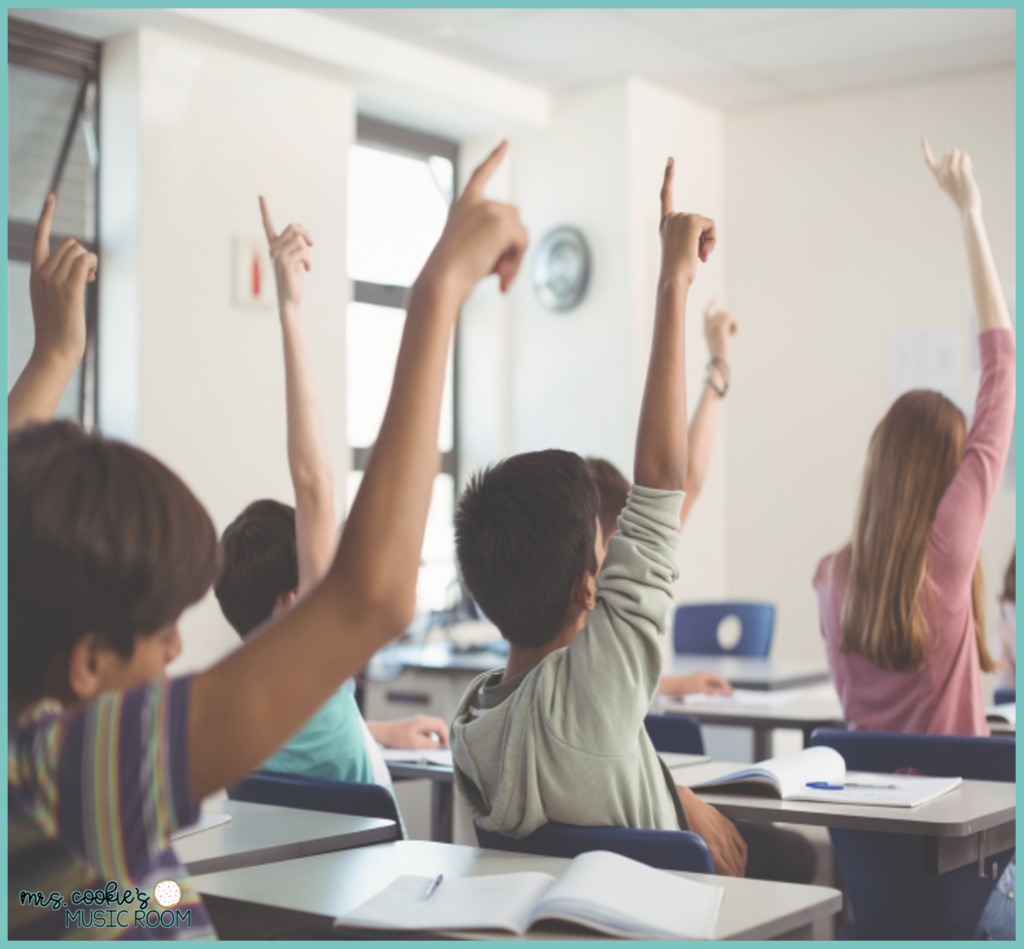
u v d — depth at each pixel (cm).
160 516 70
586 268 548
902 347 545
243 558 192
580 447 554
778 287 575
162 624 71
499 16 465
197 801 66
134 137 416
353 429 538
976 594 236
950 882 191
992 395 216
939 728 219
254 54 449
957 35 489
